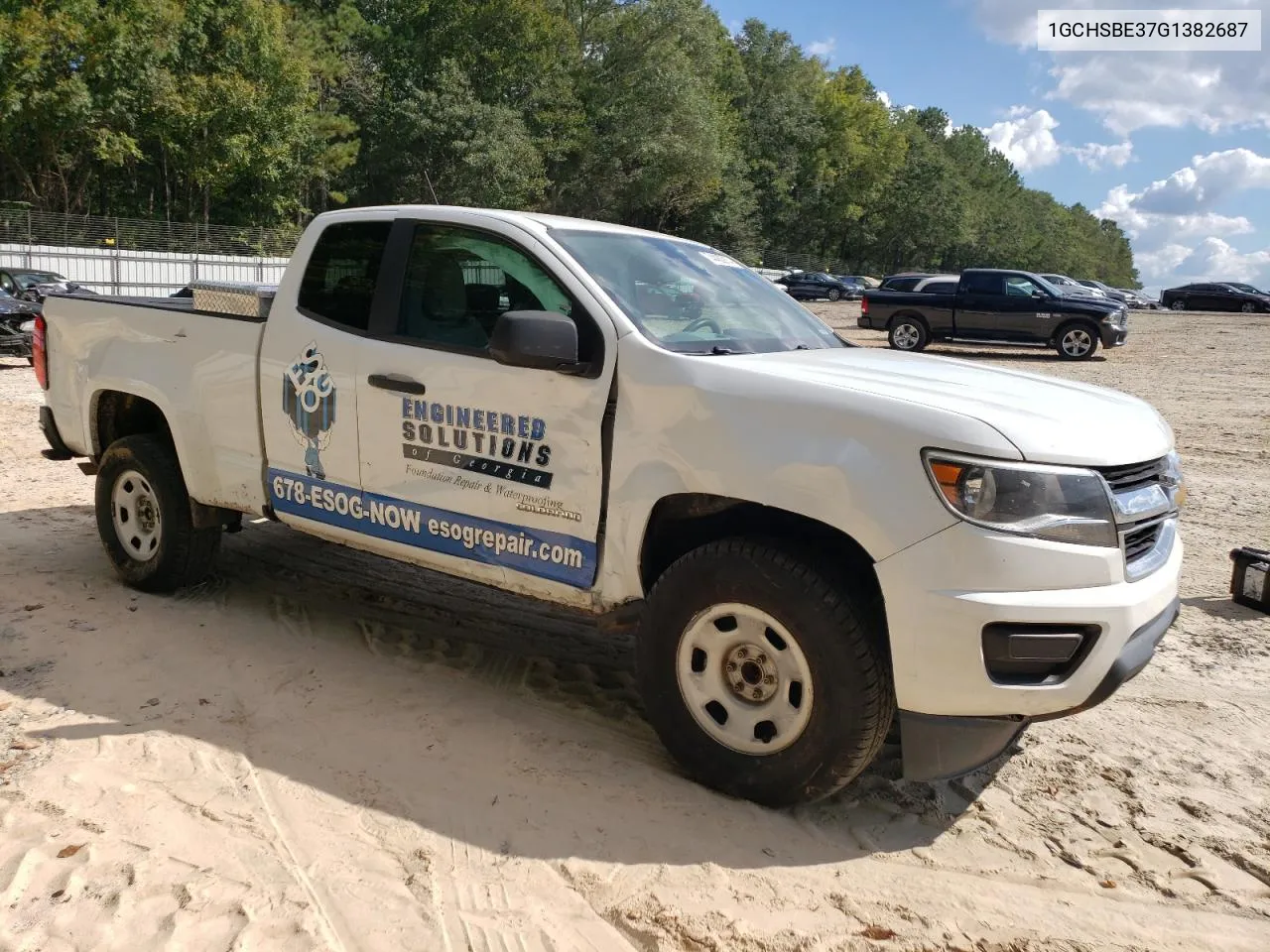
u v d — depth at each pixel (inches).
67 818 116.2
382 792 124.6
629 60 2097.7
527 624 188.1
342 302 160.1
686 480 124.4
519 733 142.3
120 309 191.5
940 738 115.6
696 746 127.2
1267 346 882.8
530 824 118.6
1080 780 135.2
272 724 142.2
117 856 109.3
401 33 1959.9
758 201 2942.9
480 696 154.9
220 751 133.7
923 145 3690.9
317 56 1774.1
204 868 108.0
